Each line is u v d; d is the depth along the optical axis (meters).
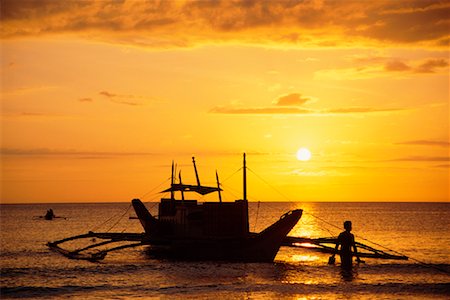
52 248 68.31
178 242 56.12
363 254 51.00
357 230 119.25
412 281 44.00
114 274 47.69
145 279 44.75
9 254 64.81
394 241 88.38
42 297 37.84
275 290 39.66
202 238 54.81
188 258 58.31
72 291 39.75
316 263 54.72
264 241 53.38
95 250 70.12
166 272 48.59
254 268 50.84
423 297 37.66
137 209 66.81
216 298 37.09
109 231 125.25
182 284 42.16
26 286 41.50
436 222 155.50
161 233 61.34
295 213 52.53
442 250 73.00
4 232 113.19
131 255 66.06
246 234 53.88
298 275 46.72
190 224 56.31
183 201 61.31
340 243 49.75
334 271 49.12
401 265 52.44
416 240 90.69
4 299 37.50
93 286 41.44
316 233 117.31
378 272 48.56
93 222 162.00
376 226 135.25
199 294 38.38
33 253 66.06
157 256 64.25
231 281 43.50
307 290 39.84
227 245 54.47
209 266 52.31
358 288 40.53
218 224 53.84
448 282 43.34
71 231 117.69
